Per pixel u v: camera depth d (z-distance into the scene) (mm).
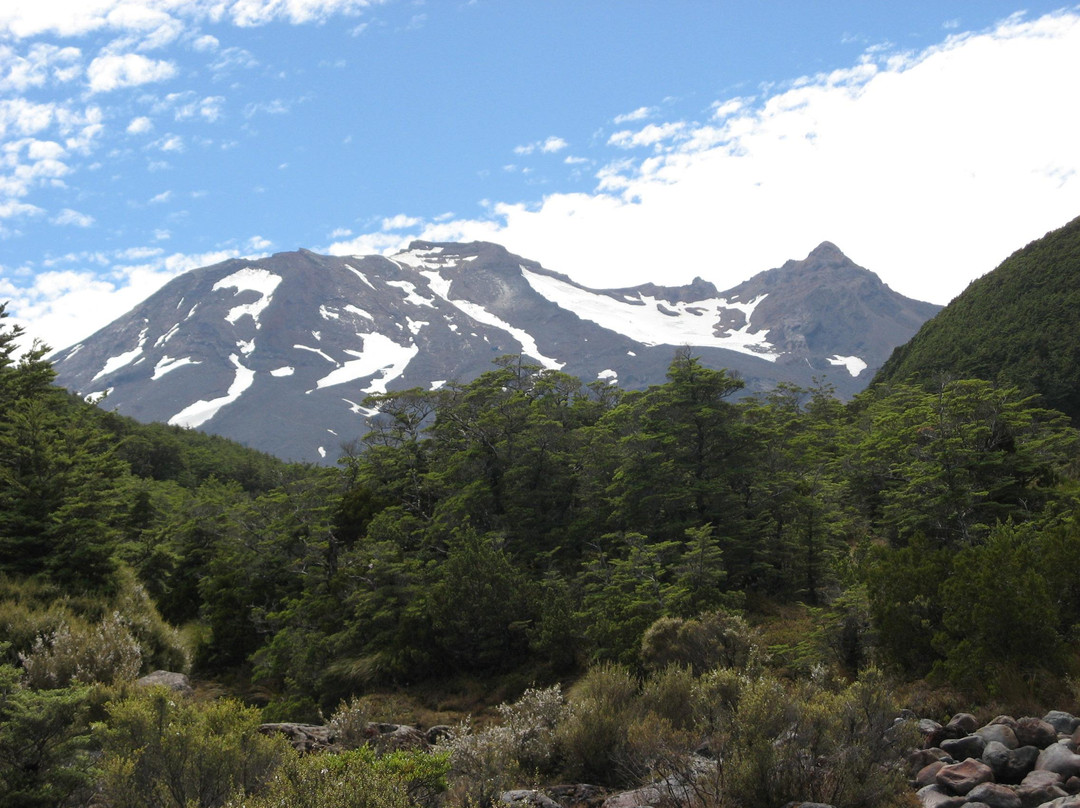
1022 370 69438
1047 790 6367
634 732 8789
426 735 11344
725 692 9125
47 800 7055
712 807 6656
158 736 7391
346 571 32406
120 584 20797
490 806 7398
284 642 30844
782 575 26500
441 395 45000
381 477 43906
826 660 12500
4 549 19688
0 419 25844
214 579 38500
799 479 30266
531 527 34562
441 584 26984
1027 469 25422
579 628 24031
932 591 10961
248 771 7328
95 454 24422
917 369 84250
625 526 31266
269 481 93250
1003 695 8898
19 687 7832
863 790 6551
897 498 27078
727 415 31500
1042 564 10617
